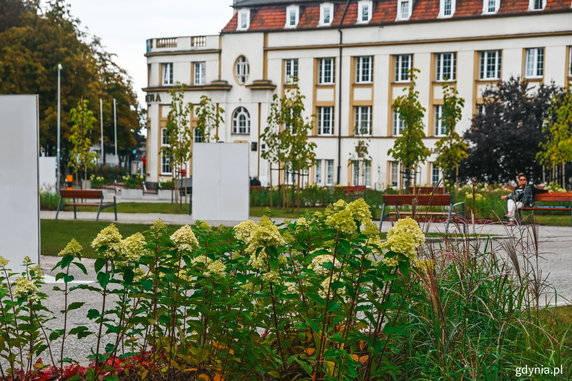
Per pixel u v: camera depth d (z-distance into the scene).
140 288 4.59
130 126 72.00
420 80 48.97
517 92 41.53
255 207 31.09
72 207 28.70
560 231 18.97
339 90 51.31
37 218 10.43
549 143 31.69
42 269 11.41
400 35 49.34
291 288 4.77
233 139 54.72
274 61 53.41
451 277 5.65
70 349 6.50
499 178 41.72
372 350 4.30
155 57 57.56
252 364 4.39
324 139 51.91
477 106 47.59
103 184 49.16
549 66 45.19
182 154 33.81
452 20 47.69
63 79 52.84
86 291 9.55
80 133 35.03
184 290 4.68
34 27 52.62
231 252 5.20
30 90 51.84
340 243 4.21
